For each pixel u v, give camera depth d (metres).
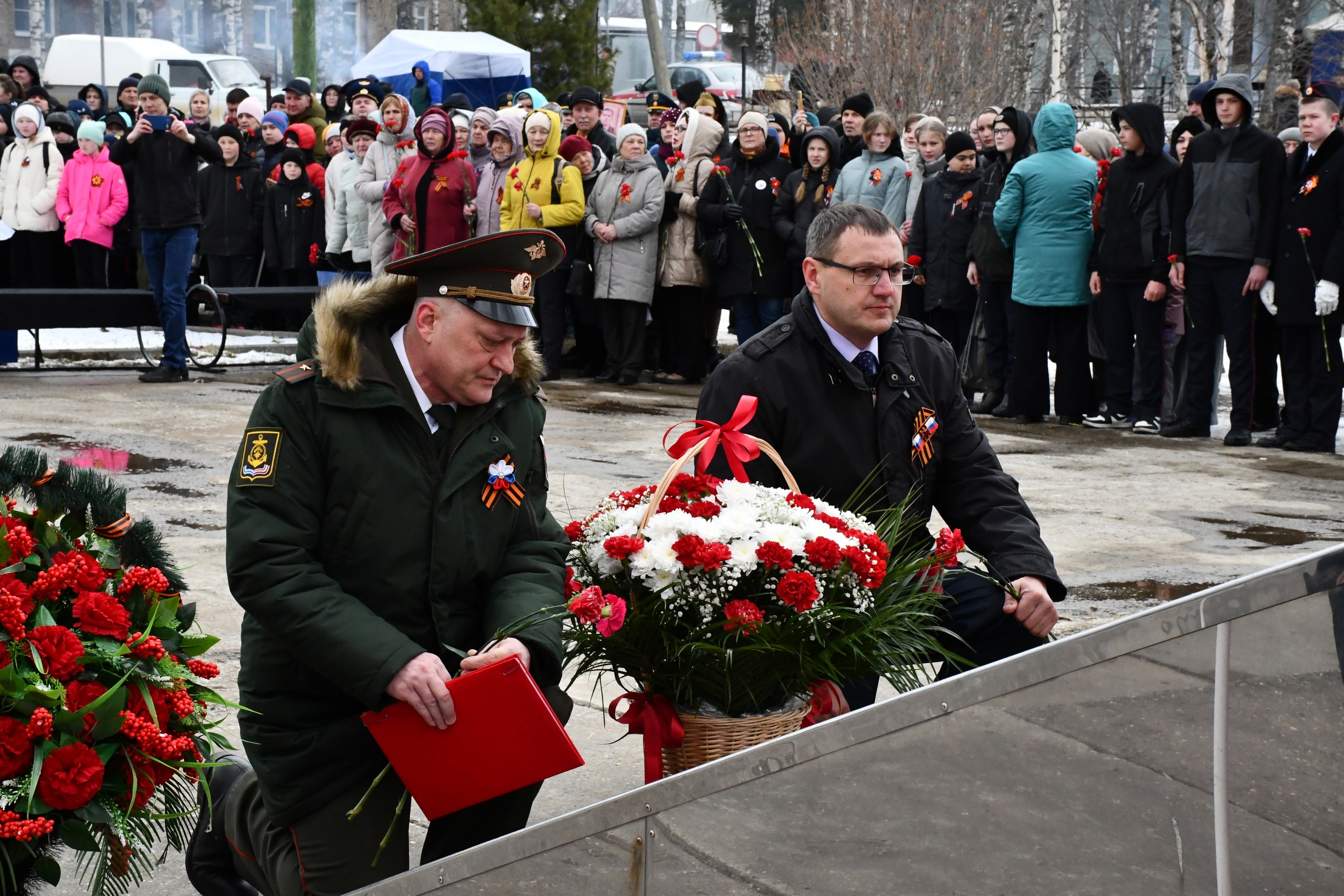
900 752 1.61
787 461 3.27
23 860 2.28
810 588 2.57
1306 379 8.70
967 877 1.62
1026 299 9.42
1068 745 1.58
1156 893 1.60
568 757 2.41
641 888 1.74
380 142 11.34
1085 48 28.20
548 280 11.16
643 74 32.12
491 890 1.82
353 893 1.89
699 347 11.35
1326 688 1.57
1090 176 9.32
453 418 2.57
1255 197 8.59
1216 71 23.72
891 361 3.27
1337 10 22.94
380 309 2.52
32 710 2.22
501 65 22.09
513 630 2.49
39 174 12.98
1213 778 1.58
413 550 2.49
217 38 42.31
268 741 2.52
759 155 10.59
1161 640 1.56
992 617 3.23
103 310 10.84
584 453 7.88
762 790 1.67
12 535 2.35
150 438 8.08
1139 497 7.14
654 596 2.63
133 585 2.44
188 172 10.41
